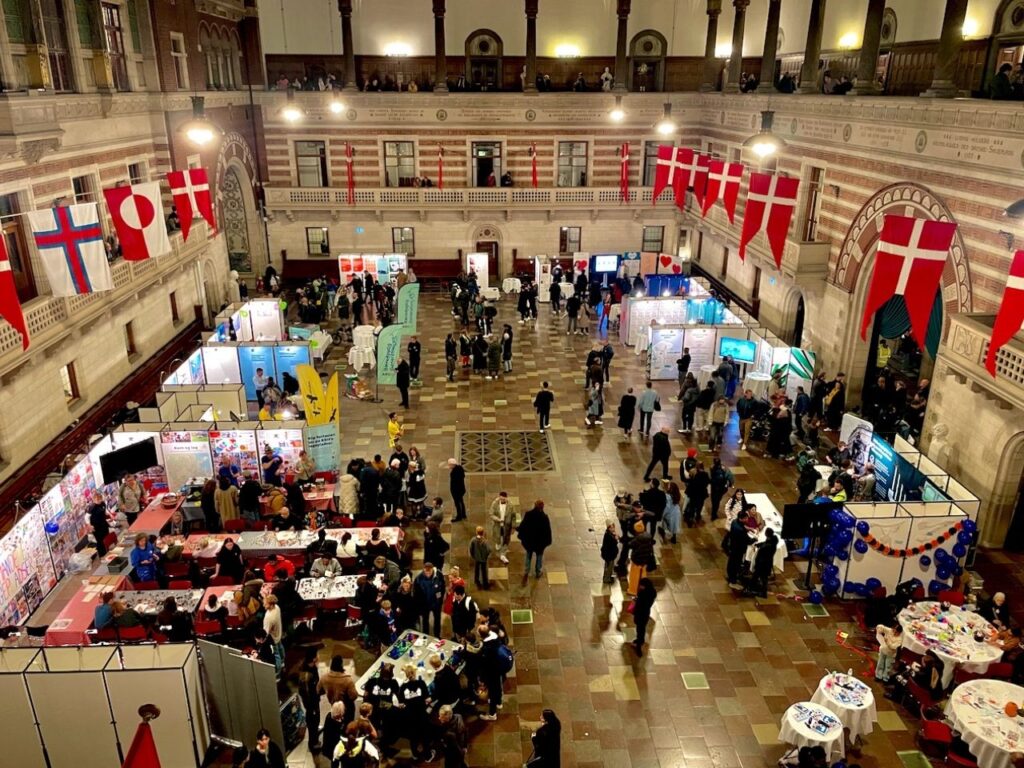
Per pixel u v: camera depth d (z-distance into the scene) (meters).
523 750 10.30
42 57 17.30
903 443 15.63
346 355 25.19
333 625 12.68
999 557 14.62
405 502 15.83
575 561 14.45
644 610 11.85
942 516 12.83
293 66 32.88
